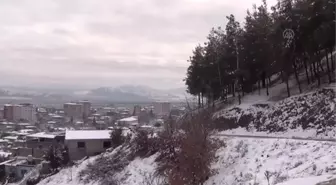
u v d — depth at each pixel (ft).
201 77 157.69
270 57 126.31
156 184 86.89
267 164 68.18
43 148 226.38
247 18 142.82
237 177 69.62
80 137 185.68
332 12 100.94
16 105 558.97
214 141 85.46
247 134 107.24
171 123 97.55
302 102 105.81
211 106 147.64
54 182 138.41
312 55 114.83
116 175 114.52
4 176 201.67
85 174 129.39
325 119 90.63
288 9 114.11
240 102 139.33
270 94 136.67
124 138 166.50
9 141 316.81
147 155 115.85
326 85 110.52
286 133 97.91
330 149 61.11
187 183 74.69
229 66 146.10
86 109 636.07
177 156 79.87
